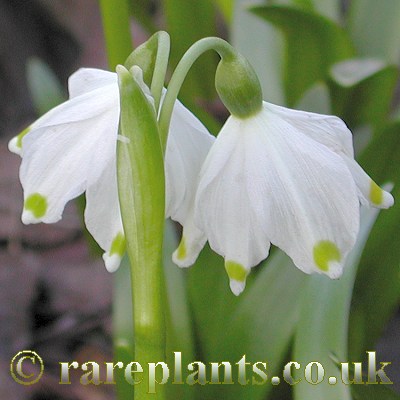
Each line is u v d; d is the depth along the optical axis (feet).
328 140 0.54
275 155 0.53
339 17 0.94
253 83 0.53
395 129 0.75
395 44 0.88
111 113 0.54
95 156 0.53
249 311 0.69
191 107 0.79
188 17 0.94
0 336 1.00
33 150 0.54
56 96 0.85
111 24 0.72
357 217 0.53
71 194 0.54
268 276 0.70
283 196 0.53
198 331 0.72
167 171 0.54
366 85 0.85
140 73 0.53
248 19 0.88
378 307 0.78
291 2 0.86
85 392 0.91
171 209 0.55
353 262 0.67
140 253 0.53
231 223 0.54
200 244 0.55
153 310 0.53
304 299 0.66
